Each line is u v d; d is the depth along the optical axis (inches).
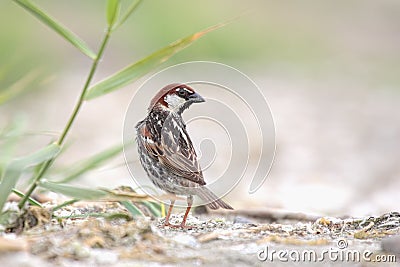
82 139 741.9
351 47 1486.2
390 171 635.5
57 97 960.3
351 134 832.9
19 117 381.4
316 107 1015.6
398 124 895.7
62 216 305.9
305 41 1475.1
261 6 1549.0
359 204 486.3
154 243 269.0
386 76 1262.3
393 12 1804.9
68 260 245.1
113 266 241.9
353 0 1840.6
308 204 480.7
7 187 275.1
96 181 517.0
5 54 957.8
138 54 1215.6
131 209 331.3
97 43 1238.3
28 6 294.4
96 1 1434.5
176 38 1259.2
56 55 1123.9
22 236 271.1
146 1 1320.1
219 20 1333.7
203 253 263.7
